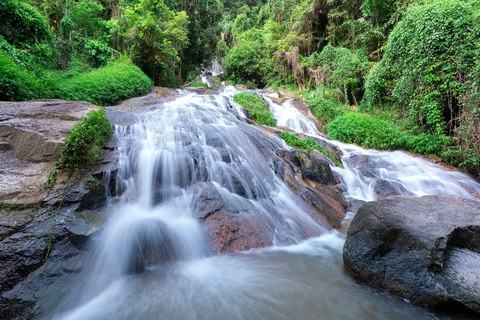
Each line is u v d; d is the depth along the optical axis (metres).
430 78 8.56
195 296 2.86
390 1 14.68
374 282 3.01
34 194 3.46
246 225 4.14
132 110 8.23
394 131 10.09
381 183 7.15
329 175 6.86
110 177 4.25
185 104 9.66
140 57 14.84
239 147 6.19
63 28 13.02
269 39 22.06
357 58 15.15
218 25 25.27
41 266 2.81
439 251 2.74
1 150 4.20
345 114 12.31
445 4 8.45
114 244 3.32
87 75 10.41
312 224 4.66
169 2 20.58
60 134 4.55
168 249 3.56
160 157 4.95
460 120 8.23
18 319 2.42
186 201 4.54
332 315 2.57
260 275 3.27
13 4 9.40
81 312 2.69
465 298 2.44
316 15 18.41
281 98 15.49
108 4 17.33
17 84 6.66
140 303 2.77
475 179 7.73
